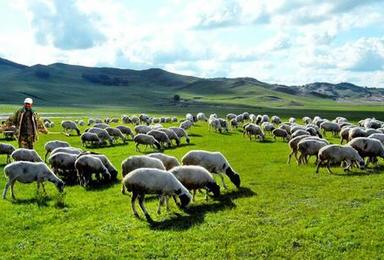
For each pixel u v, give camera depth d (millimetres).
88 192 24906
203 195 23562
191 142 49938
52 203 22250
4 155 39688
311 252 15281
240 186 25500
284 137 51594
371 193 22453
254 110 192625
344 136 44594
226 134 59812
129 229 18031
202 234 17172
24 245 16547
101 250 15914
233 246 15969
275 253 15320
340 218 18469
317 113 158875
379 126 58438
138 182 19359
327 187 24281
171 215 19828
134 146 47125
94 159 26812
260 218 18953
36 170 23469
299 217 18938
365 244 15680
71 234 17625
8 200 22859
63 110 173500
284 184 25562
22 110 30859
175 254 15477
